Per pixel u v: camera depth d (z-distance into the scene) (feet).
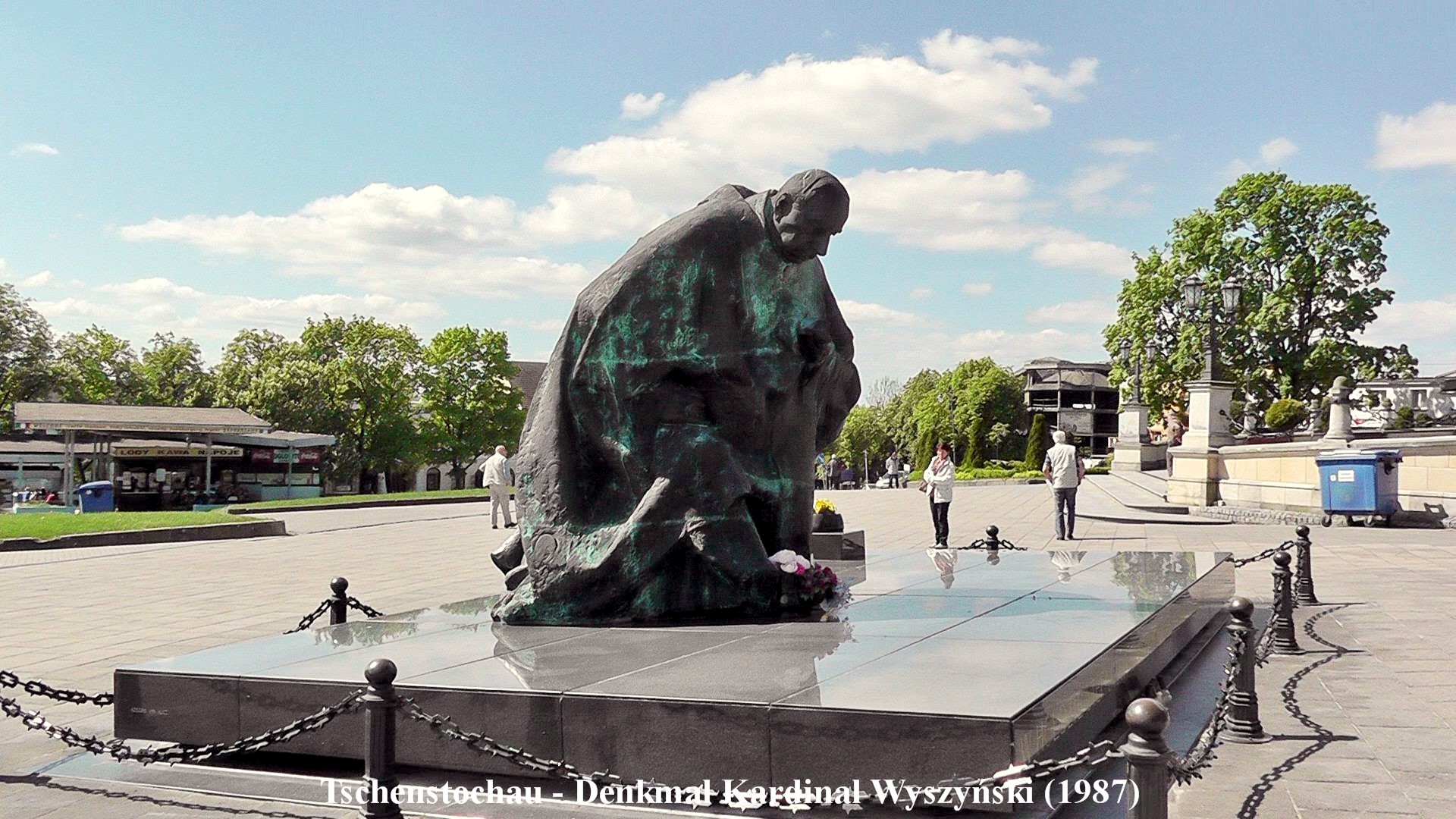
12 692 28.30
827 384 30.63
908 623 23.97
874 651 20.62
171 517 93.91
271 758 20.39
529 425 27.63
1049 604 26.68
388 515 117.39
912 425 341.82
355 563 62.49
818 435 31.27
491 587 49.34
